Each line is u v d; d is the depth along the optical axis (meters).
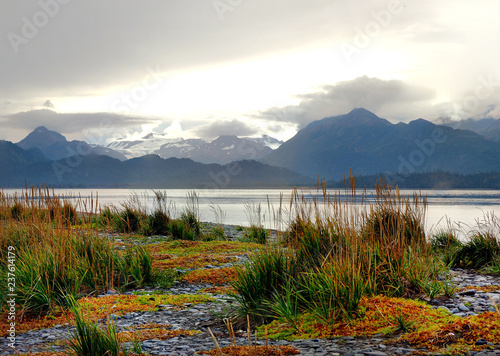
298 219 8.16
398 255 6.51
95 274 7.99
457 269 9.05
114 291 7.75
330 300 5.40
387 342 4.41
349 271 5.69
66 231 8.76
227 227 22.50
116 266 8.59
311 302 5.73
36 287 6.75
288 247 6.85
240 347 4.49
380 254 6.59
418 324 4.80
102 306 6.70
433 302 5.77
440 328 4.54
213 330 5.50
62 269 7.28
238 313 5.95
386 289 6.13
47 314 6.42
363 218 7.48
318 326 5.15
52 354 4.48
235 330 5.50
